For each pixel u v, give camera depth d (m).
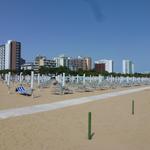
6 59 138.12
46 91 32.91
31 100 22.83
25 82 49.53
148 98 28.66
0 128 12.13
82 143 11.07
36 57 130.88
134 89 43.31
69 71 80.38
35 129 12.50
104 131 13.33
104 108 20.20
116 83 49.09
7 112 16.23
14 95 26.44
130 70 154.00
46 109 18.08
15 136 11.10
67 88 32.12
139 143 11.61
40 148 9.89
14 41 138.25
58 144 10.59
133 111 18.86
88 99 25.19
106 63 150.88
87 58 147.50
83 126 13.95
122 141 11.79
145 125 15.15
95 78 53.75
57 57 141.75
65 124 14.04
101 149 10.50
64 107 19.42
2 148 9.57
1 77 70.19
